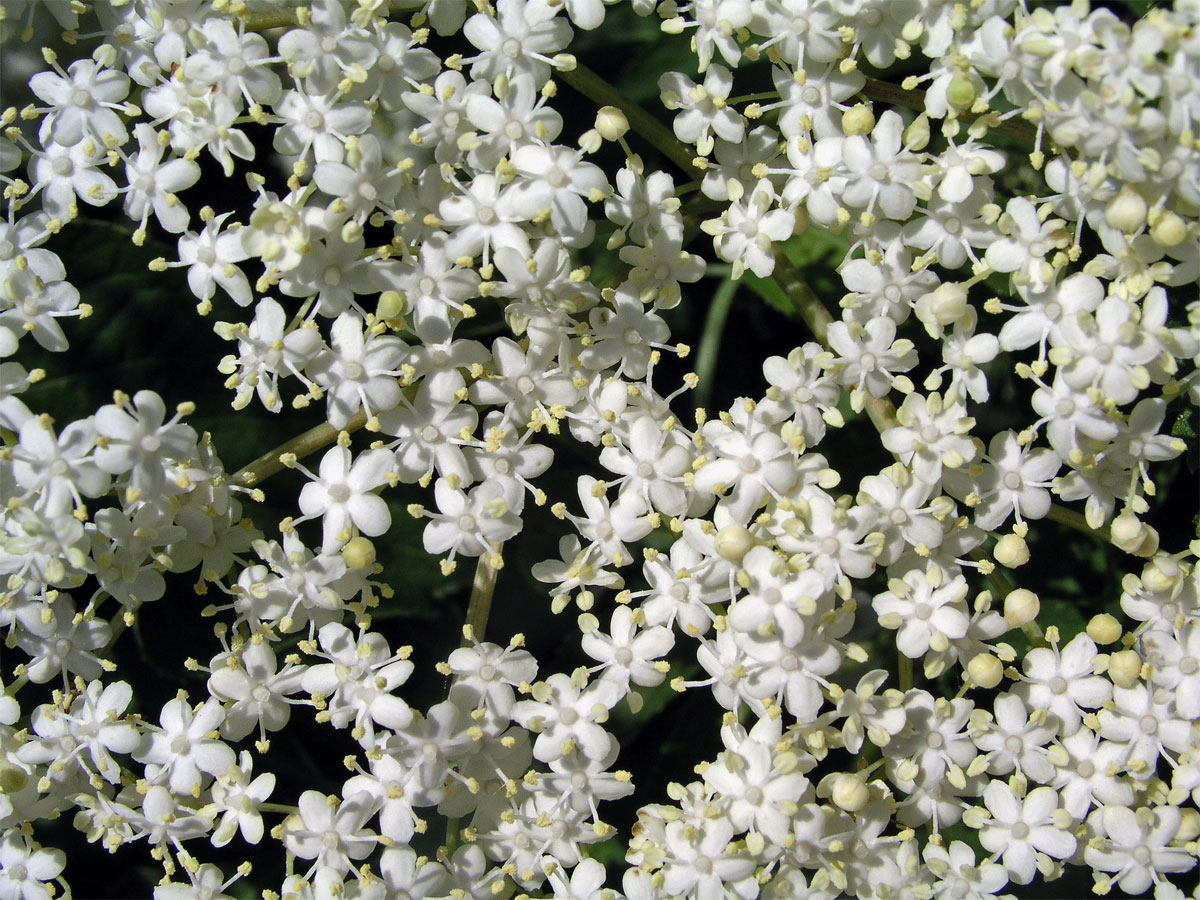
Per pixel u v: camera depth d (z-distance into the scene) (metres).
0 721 0.09
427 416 0.09
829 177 0.09
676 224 0.09
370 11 0.09
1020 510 0.09
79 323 0.10
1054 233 0.09
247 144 0.09
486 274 0.09
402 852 0.09
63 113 0.09
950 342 0.09
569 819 0.09
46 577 0.08
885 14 0.09
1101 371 0.09
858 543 0.09
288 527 0.09
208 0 0.09
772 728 0.09
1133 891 0.09
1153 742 0.09
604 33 0.11
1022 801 0.09
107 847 0.09
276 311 0.09
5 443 0.09
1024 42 0.08
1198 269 0.09
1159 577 0.09
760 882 0.09
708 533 0.09
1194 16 0.08
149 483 0.08
